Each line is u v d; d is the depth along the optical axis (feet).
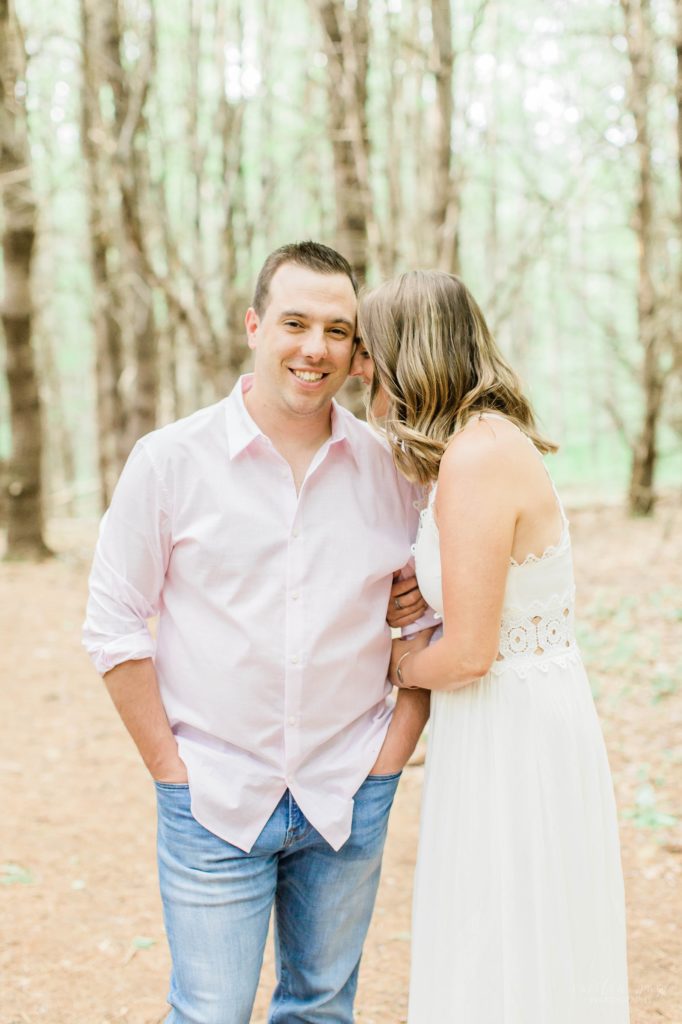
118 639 6.12
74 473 76.89
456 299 6.44
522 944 6.11
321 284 6.08
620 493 53.11
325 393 6.23
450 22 20.61
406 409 6.45
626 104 24.14
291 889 6.72
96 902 11.02
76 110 25.34
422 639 6.72
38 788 14.40
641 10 24.18
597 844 6.37
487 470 5.92
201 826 6.11
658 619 22.15
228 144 30.50
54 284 57.57
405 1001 9.04
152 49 23.31
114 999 9.12
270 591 6.11
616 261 46.44
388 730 6.70
